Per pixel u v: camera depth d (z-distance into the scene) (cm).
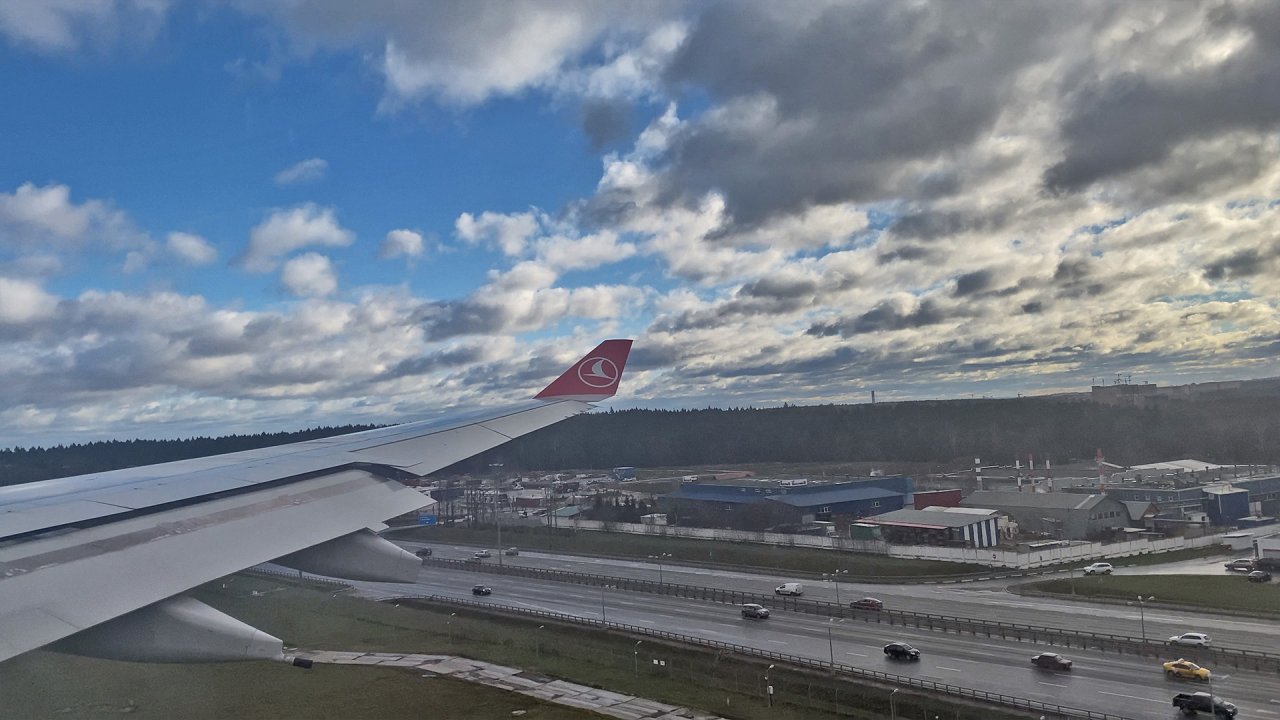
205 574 1157
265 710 3316
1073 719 3106
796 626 4872
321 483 1777
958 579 6338
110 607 1006
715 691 3675
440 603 5841
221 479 1769
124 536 1282
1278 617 4681
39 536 1268
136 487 1684
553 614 5262
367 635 4859
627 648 4475
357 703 3441
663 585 6084
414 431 2398
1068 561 7019
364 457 2055
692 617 5200
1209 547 7525
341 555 1423
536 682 3819
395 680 3838
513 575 7069
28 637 879
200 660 987
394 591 6412
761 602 5553
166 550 1232
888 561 7150
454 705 3434
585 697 3575
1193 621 4709
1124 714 3155
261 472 1866
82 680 3566
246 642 999
